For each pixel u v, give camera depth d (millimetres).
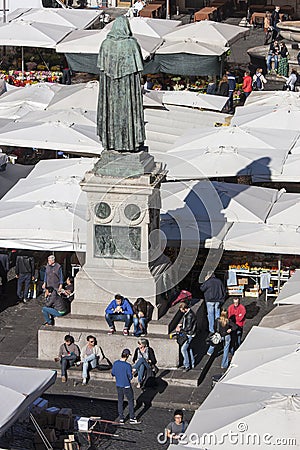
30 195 42719
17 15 75562
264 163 46906
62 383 35219
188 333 35500
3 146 54844
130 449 31375
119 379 32656
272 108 54562
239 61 79375
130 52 35531
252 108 55375
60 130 50750
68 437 31344
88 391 34781
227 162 46656
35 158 56375
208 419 27406
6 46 72688
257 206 42781
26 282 41406
